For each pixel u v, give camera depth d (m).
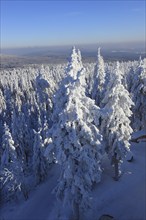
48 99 61.38
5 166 37.38
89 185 24.42
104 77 47.88
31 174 42.72
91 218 27.25
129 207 28.28
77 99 21.53
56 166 43.28
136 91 46.47
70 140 22.42
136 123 48.53
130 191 30.78
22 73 145.00
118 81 30.00
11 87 110.31
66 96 21.50
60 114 21.69
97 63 47.53
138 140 44.81
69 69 21.86
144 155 39.62
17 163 37.44
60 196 25.48
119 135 30.67
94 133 23.55
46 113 59.38
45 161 39.66
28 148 51.50
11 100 91.75
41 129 47.53
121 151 30.67
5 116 71.62
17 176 36.44
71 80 21.34
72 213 27.83
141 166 36.19
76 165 23.89
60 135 22.59
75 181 23.59
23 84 113.81
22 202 36.50
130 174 34.28
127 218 26.88
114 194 30.47
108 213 27.73
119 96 30.44
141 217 26.67
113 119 30.50
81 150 22.55
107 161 37.44
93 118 22.83
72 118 21.77
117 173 32.72
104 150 31.34
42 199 35.12
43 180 40.19
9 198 37.09
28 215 32.59
